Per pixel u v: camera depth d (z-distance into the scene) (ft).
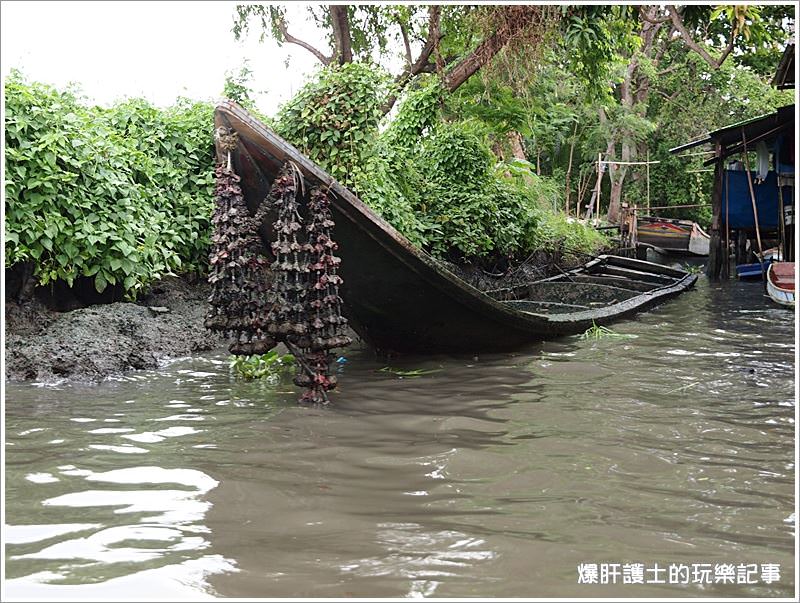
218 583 8.40
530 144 95.71
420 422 15.49
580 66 51.44
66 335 21.38
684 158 108.78
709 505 11.03
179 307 26.76
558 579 8.64
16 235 21.94
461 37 50.16
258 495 11.20
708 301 41.16
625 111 94.07
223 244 16.70
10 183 22.04
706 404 17.17
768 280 39.73
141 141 29.07
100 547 9.30
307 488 11.53
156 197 28.04
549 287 41.68
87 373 19.77
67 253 23.12
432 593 8.25
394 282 20.21
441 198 44.75
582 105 89.66
